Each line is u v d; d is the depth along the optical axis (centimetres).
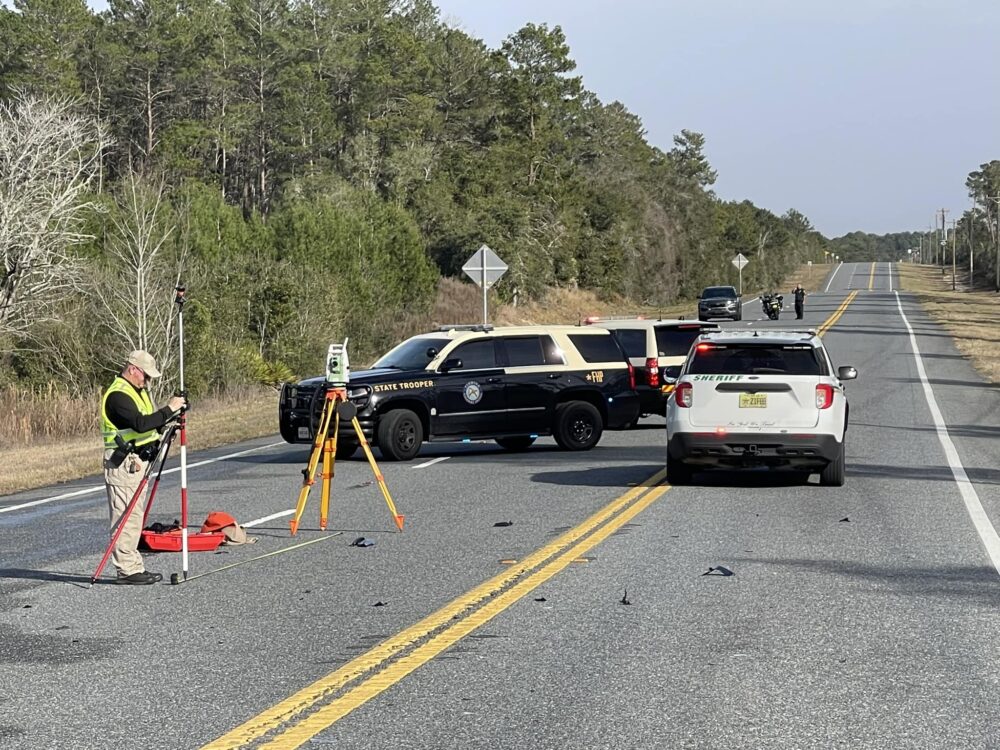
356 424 3250
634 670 1845
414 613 2252
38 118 9162
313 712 1652
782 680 1786
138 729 1591
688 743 1505
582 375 5425
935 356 11144
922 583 2484
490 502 3734
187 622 2223
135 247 9112
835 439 3872
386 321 12638
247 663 1922
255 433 6462
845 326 15812
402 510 3606
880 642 2011
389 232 14388
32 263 8656
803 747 1489
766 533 3095
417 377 5106
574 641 2028
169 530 3095
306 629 2147
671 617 2195
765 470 4494
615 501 3697
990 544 2930
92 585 2609
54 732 1584
